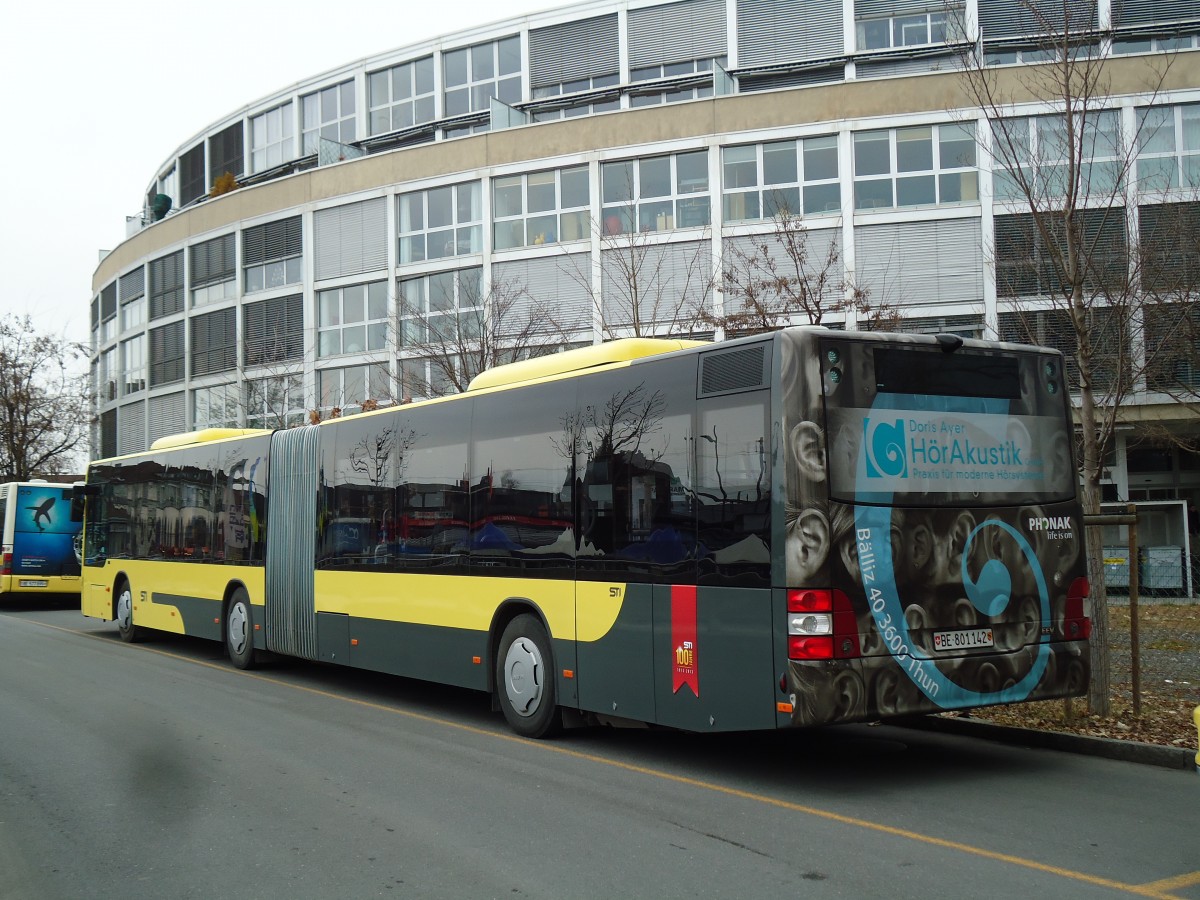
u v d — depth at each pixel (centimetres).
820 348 689
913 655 693
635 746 868
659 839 586
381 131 3378
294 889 509
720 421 728
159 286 3788
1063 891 489
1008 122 1227
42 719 1009
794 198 2494
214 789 719
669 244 2514
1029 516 756
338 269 3086
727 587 709
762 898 484
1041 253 1179
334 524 1214
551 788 716
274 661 1468
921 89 2434
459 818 636
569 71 3098
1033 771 760
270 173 3634
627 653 795
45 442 3922
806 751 844
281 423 2927
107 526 1880
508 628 937
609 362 856
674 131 2589
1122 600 1780
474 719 1015
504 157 2780
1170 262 1191
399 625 1084
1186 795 682
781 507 674
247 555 1405
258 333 3306
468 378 2161
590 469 845
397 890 504
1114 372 1159
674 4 2988
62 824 635
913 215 2403
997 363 760
